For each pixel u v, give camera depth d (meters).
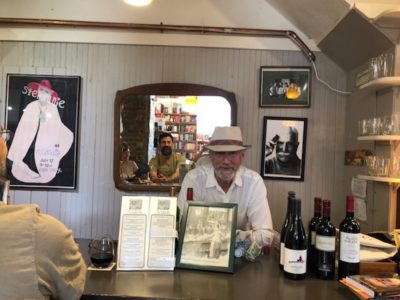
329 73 2.76
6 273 0.91
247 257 1.61
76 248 1.11
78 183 2.78
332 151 2.77
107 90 2.78
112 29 2.76
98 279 1.33
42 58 2.77
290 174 2.75
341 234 1.39
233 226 1.50
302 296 1.23
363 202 2.43
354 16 2.13
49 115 2.75
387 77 1.96
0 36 2.75
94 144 2.78
